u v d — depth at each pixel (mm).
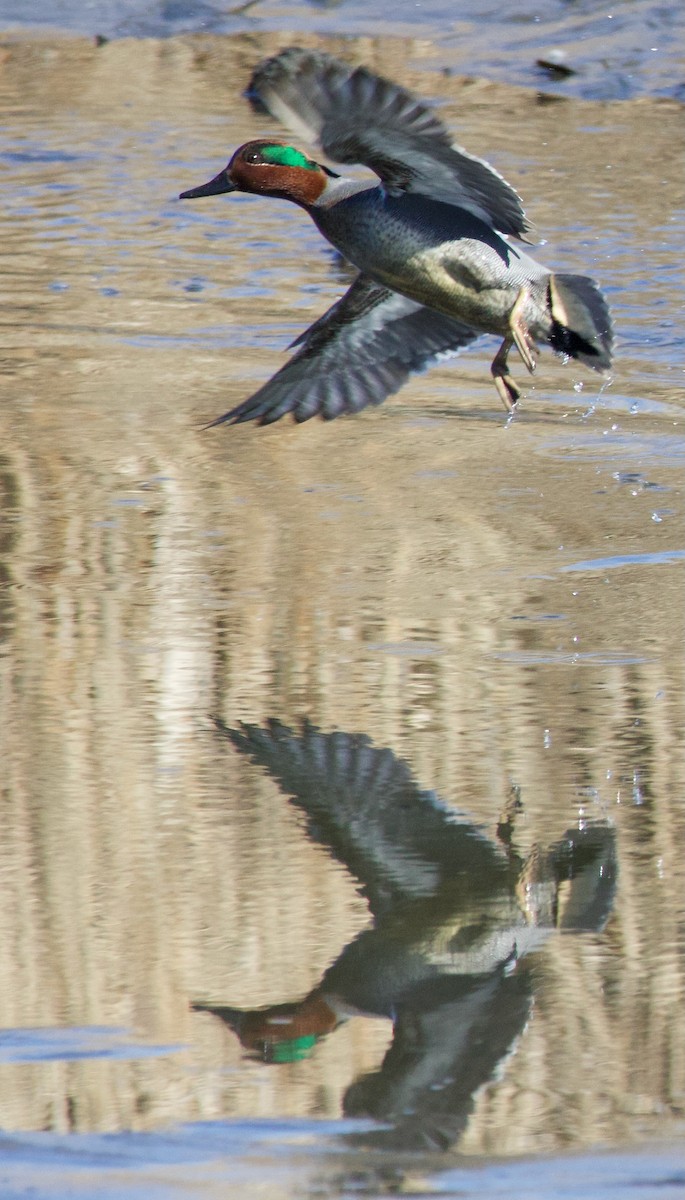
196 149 20891
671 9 24375
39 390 14516
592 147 20406
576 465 13148
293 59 7766
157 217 18750
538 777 8328
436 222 8781
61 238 18078
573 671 9609
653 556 11344
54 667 9641
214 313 16250
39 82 23500
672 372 15094
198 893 7258
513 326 8789
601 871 7469
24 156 20562
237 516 12039
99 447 13305
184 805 8070
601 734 8812
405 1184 5254
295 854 7613
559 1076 5941
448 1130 5555
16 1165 5363
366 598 10633
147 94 23031
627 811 8031
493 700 9234
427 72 23016
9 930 6965
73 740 8766
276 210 19234
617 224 17938
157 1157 5418
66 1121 5656
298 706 9164
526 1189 5227
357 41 24344
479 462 13219
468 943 6879
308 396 9867
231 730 8898
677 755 8586
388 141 8156
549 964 6750
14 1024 6293
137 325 15969
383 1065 5988
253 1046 6152
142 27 25547
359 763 8477
